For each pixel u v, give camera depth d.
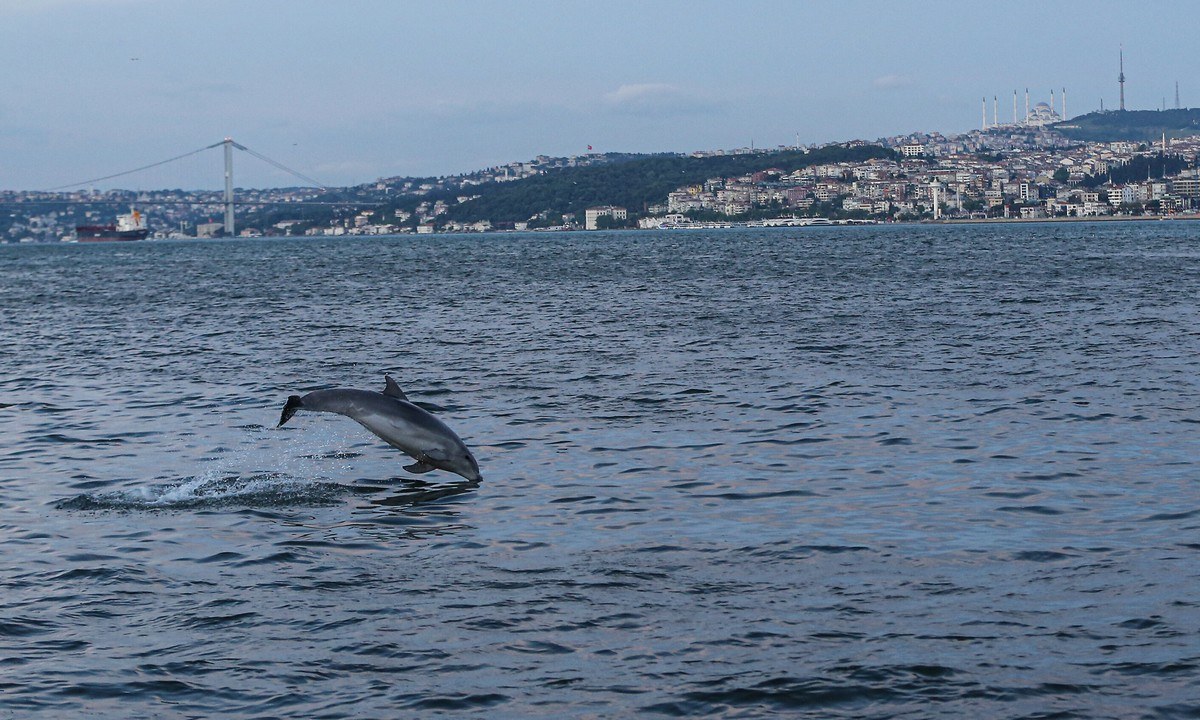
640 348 34.75
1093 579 12.18
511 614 11.50
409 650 10.63
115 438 21.92
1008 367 28.95
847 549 13.48
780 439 20.48
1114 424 21.06
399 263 119.00
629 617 11.37
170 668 10.31
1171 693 9.39
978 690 9.55
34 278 102.81
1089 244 133.88
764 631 10.91
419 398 26.12
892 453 19.06
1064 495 15.89
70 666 10.38
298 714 9.38
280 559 13.57
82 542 14.46
